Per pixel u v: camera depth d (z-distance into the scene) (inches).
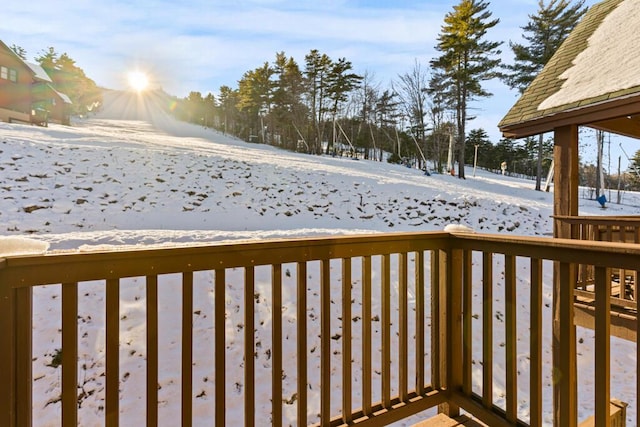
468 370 78.8
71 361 48.0
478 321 192.4
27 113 919.0
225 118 1861.5
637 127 175.3
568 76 173.9
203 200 373.7
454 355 80.6
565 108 148.4
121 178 376.2
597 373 53.2
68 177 349.7
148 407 52.2
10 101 897.5
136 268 51.5
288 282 185.9
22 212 274.5
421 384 78.3
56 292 150.9
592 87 149.6
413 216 412.2
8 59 892.6
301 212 389.4
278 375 63.1
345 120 1348.4
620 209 657.6
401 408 74.0
